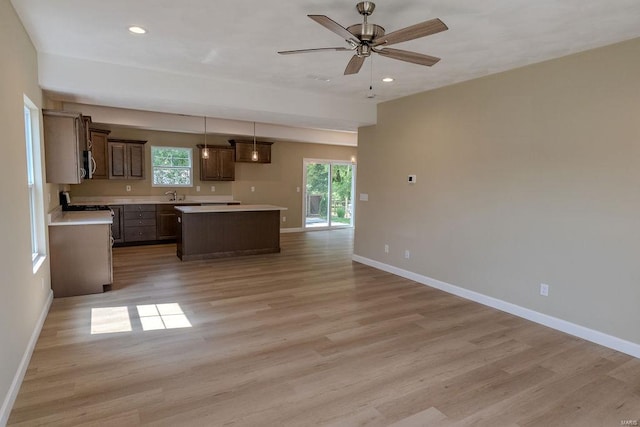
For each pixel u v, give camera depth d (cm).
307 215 1037
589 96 333
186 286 478
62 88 380
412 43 323
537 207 376
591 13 263
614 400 247
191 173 855
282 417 222
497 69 397
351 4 256
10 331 229
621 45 312
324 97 529
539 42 318
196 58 376
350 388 254
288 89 498
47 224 398
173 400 236
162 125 704
